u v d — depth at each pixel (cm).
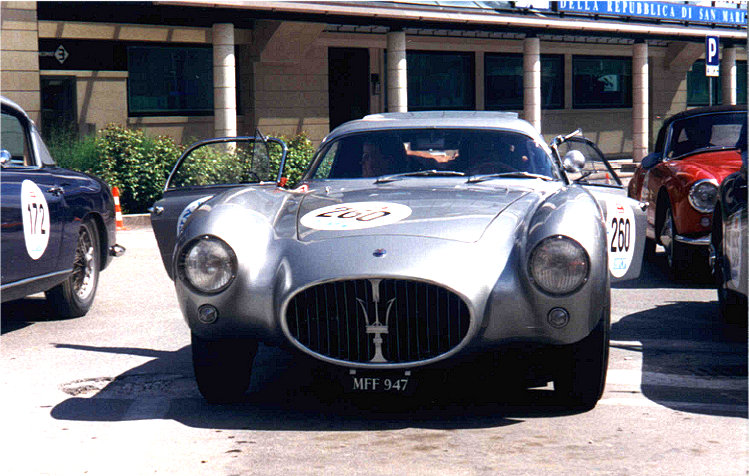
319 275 441
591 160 682
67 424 471
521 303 439
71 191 750
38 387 547
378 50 2359
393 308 441
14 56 1644
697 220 898
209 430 458
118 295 884
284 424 466
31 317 775
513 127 618
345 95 2325
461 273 438
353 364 441
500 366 506
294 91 2181
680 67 2952
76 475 398
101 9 1906
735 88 2891
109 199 830
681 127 1024
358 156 612
